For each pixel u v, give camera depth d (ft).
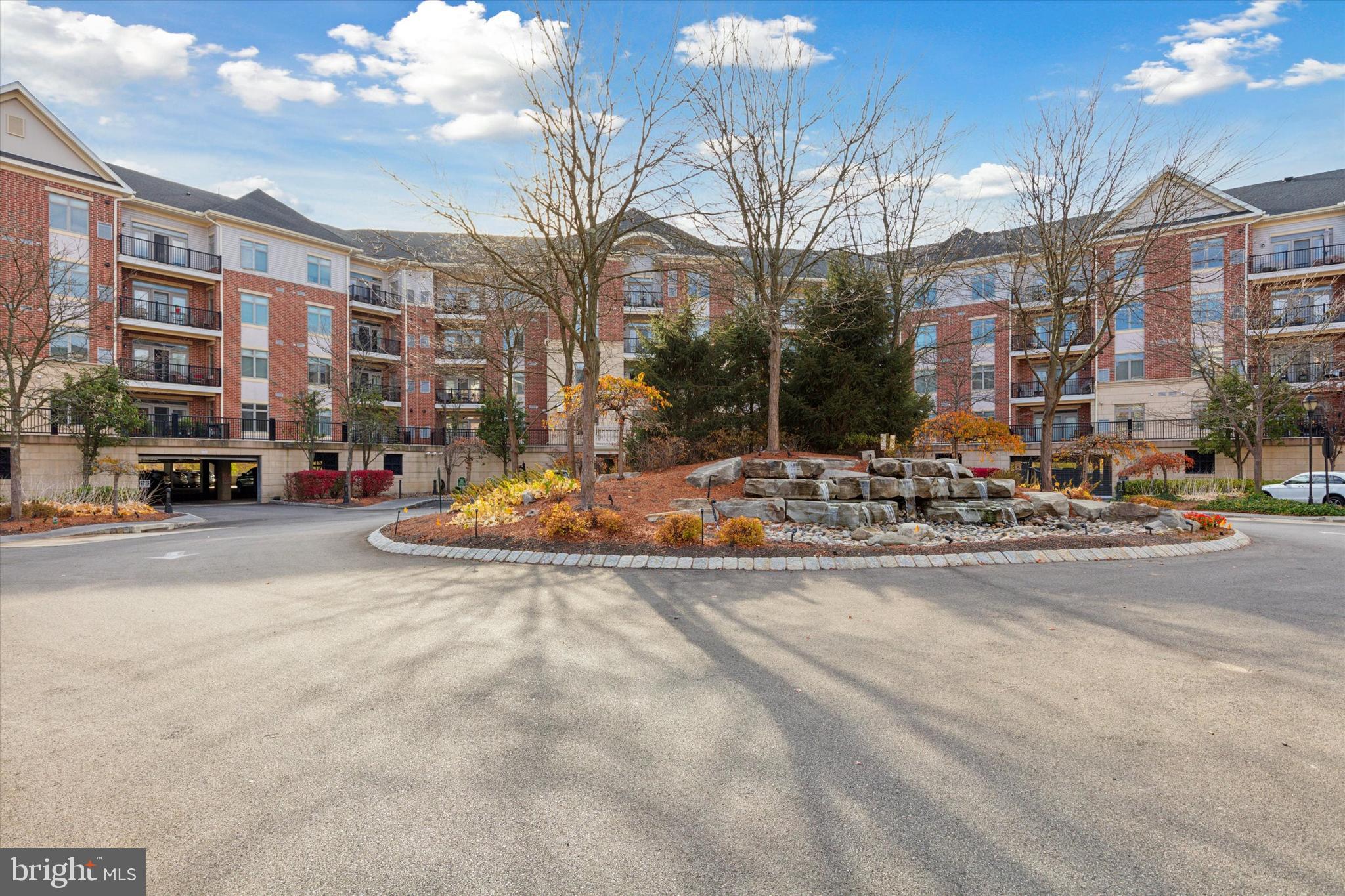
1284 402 77.20
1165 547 30.86
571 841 8.41
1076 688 13.67
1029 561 28.78
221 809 9.25
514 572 27.53
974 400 118.11
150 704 13.26
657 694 13.60
